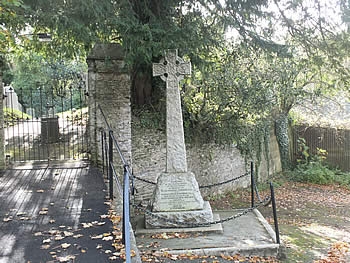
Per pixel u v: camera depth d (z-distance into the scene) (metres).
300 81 15.74
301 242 9.26
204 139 13.09
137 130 10.90
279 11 9.53
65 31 7.30
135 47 8.02
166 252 6.48
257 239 7.29
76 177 7.98
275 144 17.98
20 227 5.34
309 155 19.25
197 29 8.83
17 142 11.80
